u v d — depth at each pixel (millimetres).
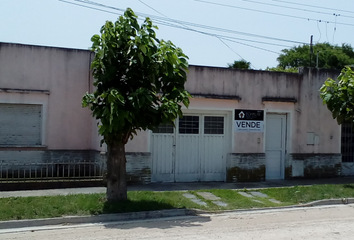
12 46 13508
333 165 16156
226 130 14742
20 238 7457
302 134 15664
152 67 9461
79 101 14297
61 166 13891
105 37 9234
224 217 9789
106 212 9242
